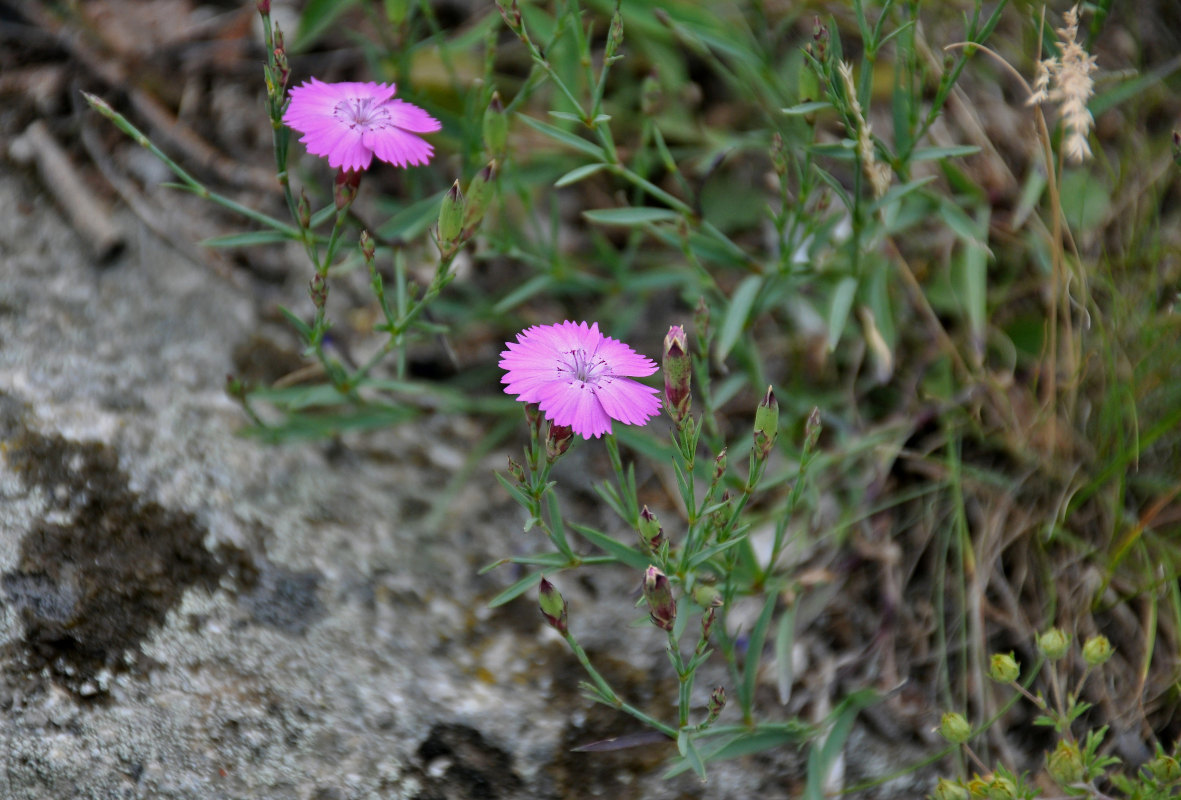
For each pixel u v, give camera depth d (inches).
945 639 28.2
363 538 28.3
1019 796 26.5
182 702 26.9
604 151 28.1
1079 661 28.1
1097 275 29.2
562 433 26.0
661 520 28.9
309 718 27.1
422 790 26.9
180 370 28.9
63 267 29.2
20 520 27.3
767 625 27.5
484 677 27.7
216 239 27.2
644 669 27.9
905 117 28.1
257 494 28.3
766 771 27.5
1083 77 27.0
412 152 27.0
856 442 28.9
